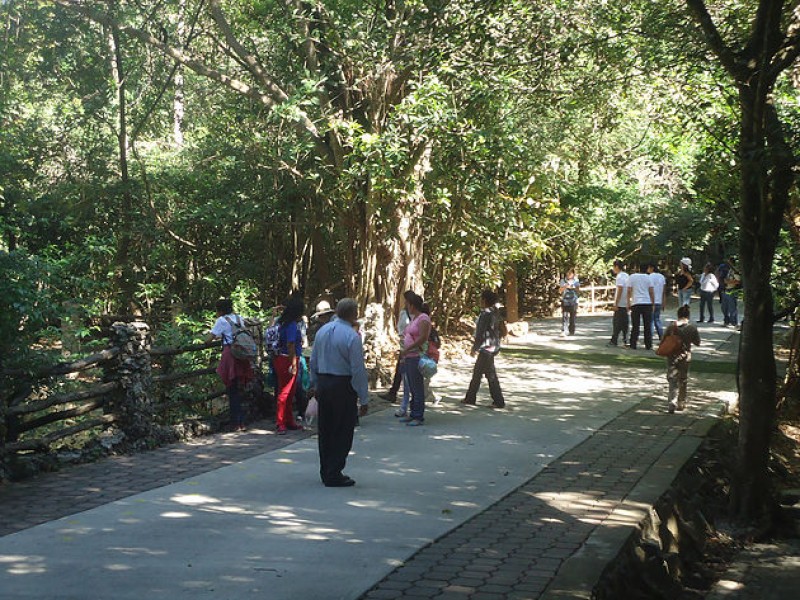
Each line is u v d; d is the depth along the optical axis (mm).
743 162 8508
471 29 15156
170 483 8312
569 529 7125
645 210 30328
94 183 20125
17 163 19484
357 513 7395
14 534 6578
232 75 20312
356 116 17922
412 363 11617
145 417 10023
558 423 11820
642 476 9039
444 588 5676
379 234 17688
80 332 12828
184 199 21078
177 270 21328
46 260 11656
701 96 11891
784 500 10539
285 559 6125
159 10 19906
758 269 9156
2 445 8398
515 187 17734
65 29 21641
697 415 12516
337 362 8289
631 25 12367
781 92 12180
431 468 9156
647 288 20328
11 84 21594
